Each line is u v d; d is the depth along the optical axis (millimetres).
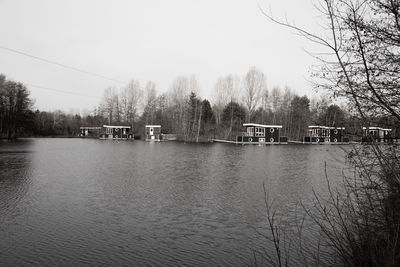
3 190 13219
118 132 67500
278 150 39125
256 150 38750
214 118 72500
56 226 8867
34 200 11680
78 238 7992
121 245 7609
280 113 74438
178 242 7871
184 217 9906
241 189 14102
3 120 60250
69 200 11781
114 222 9312
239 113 67312
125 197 12391
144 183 15320
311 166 22344
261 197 12562
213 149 39531
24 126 67250
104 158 26734
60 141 57344
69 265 6504
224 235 8391
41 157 26672
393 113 3334
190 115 64375
